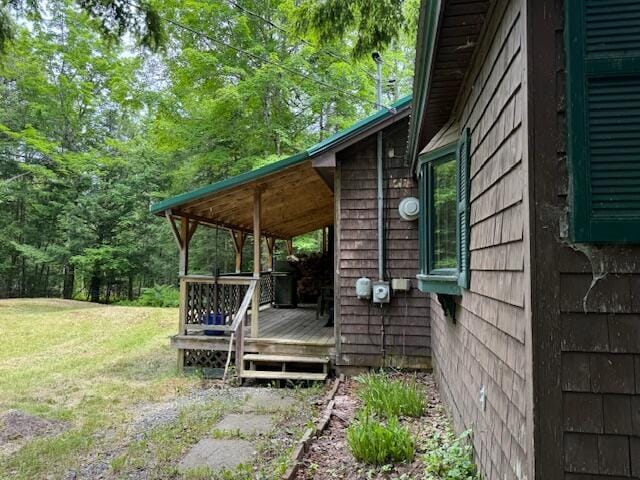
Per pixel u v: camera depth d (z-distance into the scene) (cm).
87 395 563
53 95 2019
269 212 920
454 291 359
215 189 645
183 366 684
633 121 164
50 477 340
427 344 625
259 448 382
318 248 1778
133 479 332
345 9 622
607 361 163
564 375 165
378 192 641
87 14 514
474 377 299
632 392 160
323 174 682
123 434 425
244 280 677
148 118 1923
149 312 1496
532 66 174
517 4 191
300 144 1479
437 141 421
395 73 1573
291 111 1506
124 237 2073
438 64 305
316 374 616
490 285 246
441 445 365
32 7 525
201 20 1375
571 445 162
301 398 534
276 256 1742
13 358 816
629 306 163
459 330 368
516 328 192
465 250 314
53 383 628
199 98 1443
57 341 997
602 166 165
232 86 1304
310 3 648
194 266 1800
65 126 2094
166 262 2073
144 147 2094
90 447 395
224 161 1479
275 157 1333
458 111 367
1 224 2055
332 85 1386
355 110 1483
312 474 329
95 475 342
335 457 359
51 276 2373
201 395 558
